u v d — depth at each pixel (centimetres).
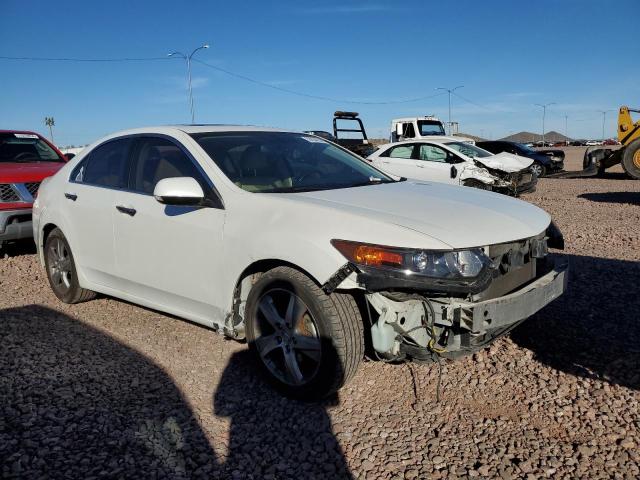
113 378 358
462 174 1257
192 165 381
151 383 351
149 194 403
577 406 318
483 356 382
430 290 282
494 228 316
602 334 415
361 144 1941
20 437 292
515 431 296
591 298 495
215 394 337
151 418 311
